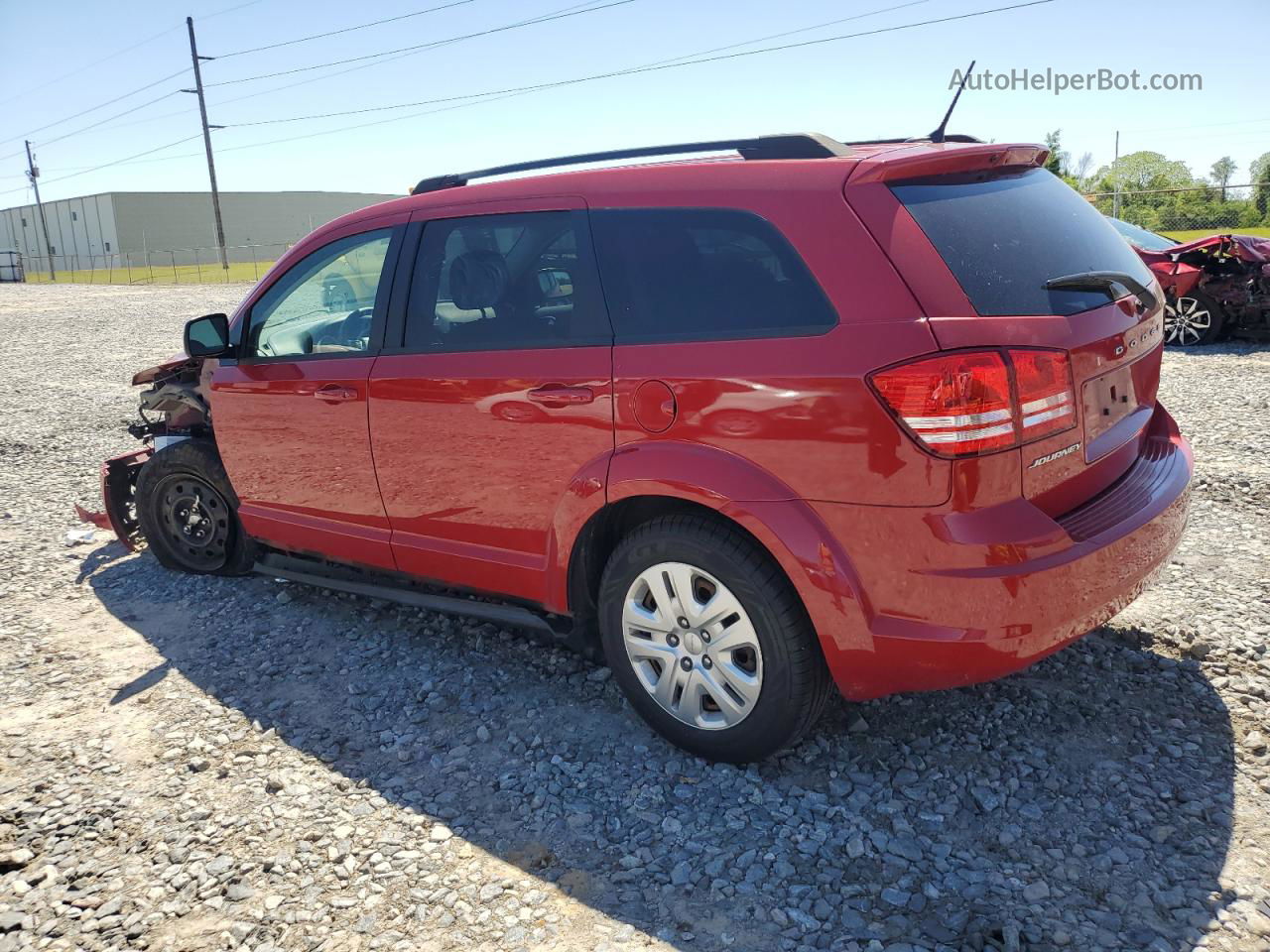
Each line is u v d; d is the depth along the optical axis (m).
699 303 2.90
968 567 2.51
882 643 2.64
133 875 2.71
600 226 3.15
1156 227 22.03
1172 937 2.29
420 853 2.75
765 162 2.91
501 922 2.47
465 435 3.45
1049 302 2.68
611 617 3.19
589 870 2.65
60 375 12.73
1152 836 2.64
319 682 3.82
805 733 2.97
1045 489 2.64
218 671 3.95
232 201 89.06
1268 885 2.43
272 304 4.24
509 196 3.42
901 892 2.49
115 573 5.18
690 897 2.52
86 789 3.12
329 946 2.41
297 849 2.79
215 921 2.52
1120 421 3.00
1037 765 2.98
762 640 2.83
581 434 3.12
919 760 3.05
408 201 3.78
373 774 3.16
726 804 2.89
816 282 2.68
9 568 5.30
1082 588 2.61
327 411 3.91
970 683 2.65
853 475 2.59
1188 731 3.12
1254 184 21.16
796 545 2.68
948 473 2.47
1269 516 4.96
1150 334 3.15
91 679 3.92
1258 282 10.14
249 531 4.56
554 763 3.16
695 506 2.97
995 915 2.39
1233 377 8.65
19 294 38.41
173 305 25.77
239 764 3.25
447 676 3.81
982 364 2.44
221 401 4.39
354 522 4.03
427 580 3.88
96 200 83.69
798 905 2.47
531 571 3.44
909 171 2.70
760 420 2.71
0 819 2.98
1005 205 2.85
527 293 3.31
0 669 4.03
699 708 3.06
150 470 4.93
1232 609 3.90
